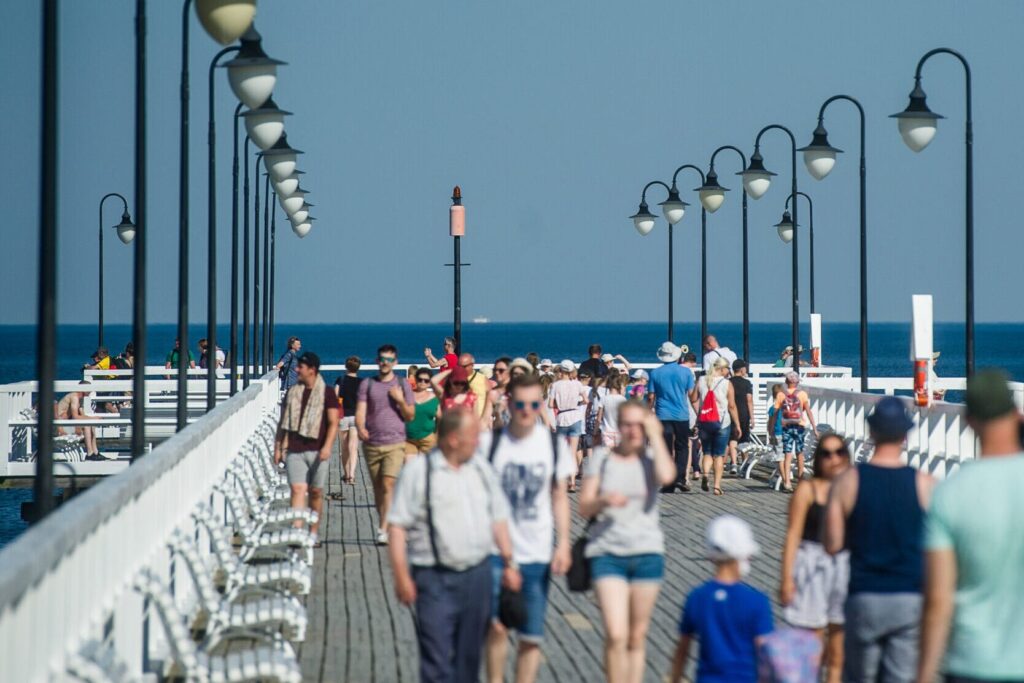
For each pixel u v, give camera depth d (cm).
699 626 1731
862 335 5484
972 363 4466
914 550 1759
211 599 2188
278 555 2933
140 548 2162
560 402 4928
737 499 4716
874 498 1767
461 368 3638
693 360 5781
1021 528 1270
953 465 4066
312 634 2594
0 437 5644
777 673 1609
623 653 1977
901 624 1752
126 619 2047
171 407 6800
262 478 3972
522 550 2009
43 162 2181
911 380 6150
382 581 3150
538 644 2019
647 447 2047
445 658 1870
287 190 5400
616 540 1991
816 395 5528
